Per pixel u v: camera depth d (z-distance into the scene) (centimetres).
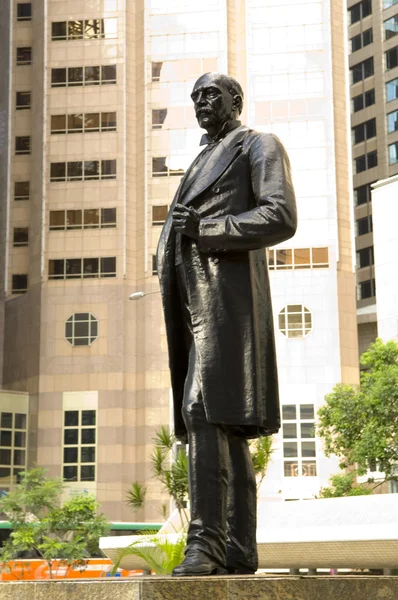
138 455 5669
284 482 5362
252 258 505
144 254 5850
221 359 487
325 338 5591
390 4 8625
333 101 5850
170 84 5984
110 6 6116
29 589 418
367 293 8400
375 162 8600
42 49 6147
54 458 5678
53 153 6025
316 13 5931
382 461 3397
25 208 6172
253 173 512
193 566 456
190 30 6012
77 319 5825
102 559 3441
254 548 511
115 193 5934
